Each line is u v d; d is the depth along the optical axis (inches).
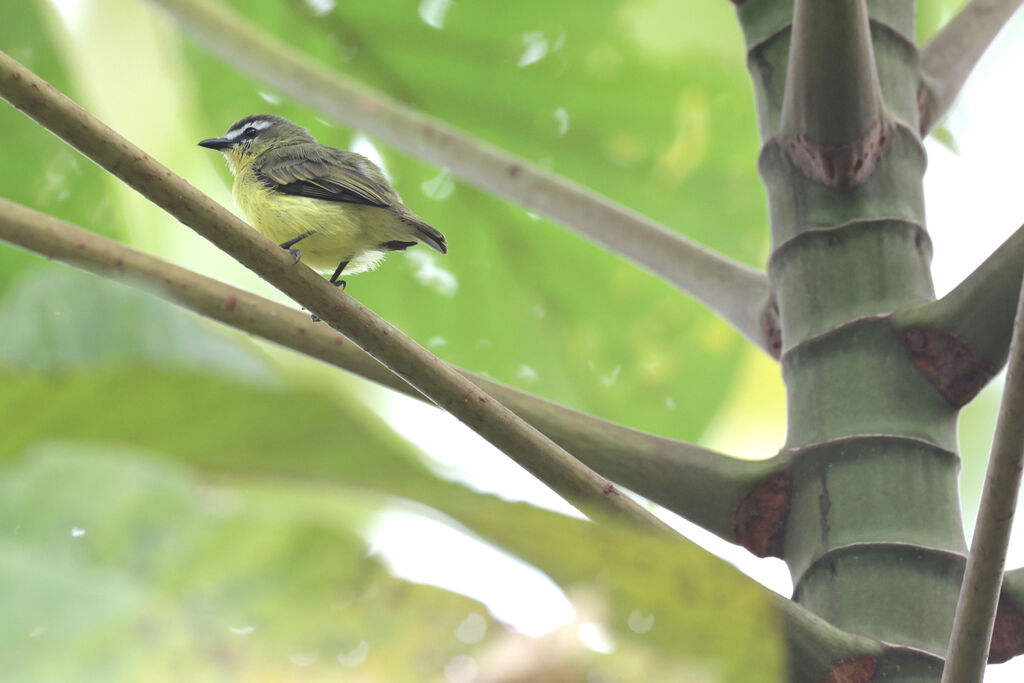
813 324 280.1
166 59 481.7
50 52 430.0
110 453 82.7
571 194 337.4
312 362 284.8
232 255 224.1
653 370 511.2
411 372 217.6
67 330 116.4
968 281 261.7
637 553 91.5
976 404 541.0
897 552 248.4
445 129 355.6
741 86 495.8
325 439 91.7
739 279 313.0
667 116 499.8
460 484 91.9
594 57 494.9
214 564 77.7
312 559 79.7
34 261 349.1
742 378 510.9
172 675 72.1
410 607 81.5
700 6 483.5
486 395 217.2
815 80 277.1
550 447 214.5
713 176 506.0
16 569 74.0
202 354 118.0
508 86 498.6
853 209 286.8
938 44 325.7
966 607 193.3
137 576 76.1
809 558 257.8
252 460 90.2
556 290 515.8
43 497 78.3
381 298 516.7
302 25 487.2
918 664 230.8
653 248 326.3
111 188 437.1
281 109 498.6
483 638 83.0
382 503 89.8
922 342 266.7
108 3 471.8
